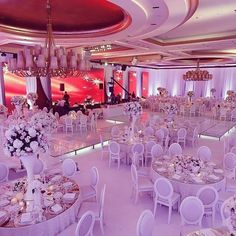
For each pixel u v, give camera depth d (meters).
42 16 6.55
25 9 5.95
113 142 6.94
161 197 4.45
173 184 4.70
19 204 3.73
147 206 5.02
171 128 9.67
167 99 19.48
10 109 13.66
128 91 22.44
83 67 5.75
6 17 6.58
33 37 7.82
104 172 6.80
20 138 3.44
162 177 4.60
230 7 5.95
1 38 7.96
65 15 6.50
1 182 4.94
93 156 8.19
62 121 11.87
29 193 3.73
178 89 24.73
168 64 21.91
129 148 7.29
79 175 6.28
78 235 3.05
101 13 6.33
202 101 18.66
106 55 13.87
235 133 11.74
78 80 17.39
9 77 13.47
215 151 8.81
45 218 3.37
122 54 13.35
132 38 8.20
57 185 4.37
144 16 5.47
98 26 7.59
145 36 7.82
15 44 9.89
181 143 9.60
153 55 14.80
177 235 4.09
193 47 10.59
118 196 5.43
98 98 18.97
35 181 3.55
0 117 11.24
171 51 12.08
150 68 24.70
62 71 5.65
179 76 24.58
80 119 11.79
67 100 15.35
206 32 8.84
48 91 15.49
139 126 9.94
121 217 4.62
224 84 22.39
